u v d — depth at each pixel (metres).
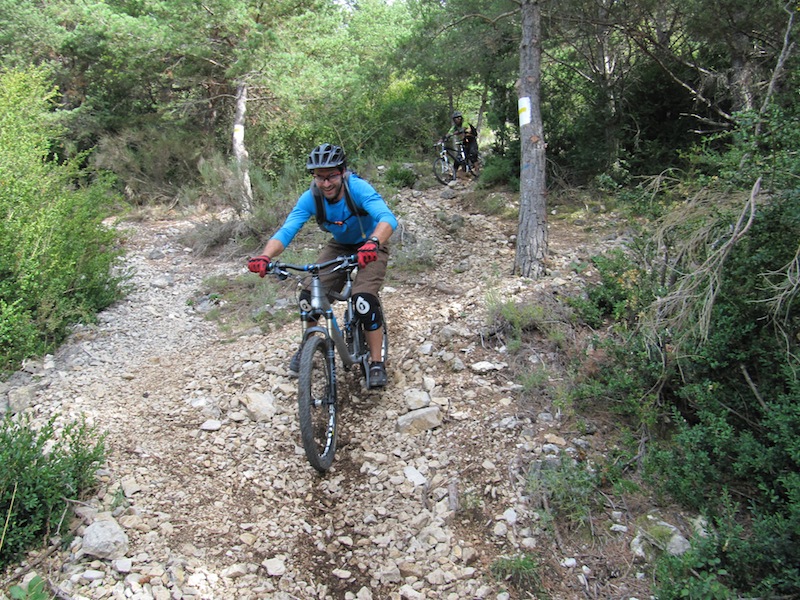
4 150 6.66
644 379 4.20
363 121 13.72
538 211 6.45
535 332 5.15
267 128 13.42
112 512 3.40
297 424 4.36
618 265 5.32
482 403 4.40
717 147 8.71
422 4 11.57
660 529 3.30
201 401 4.60
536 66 6.68
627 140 10.42
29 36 12.85
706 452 3.51
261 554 3.27
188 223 10.36
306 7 12.88
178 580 3.00
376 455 4.04
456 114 11.80
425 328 5.48
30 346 5.32
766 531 2.96
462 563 3.23
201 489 3.68
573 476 3.61
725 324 3.85
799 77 5.21
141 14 13.59
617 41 10.86
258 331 5.94
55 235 6.06
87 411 4.46
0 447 3.27
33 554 3.11
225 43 12.34
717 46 9.33
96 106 13.67
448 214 9.20
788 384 3.57
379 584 3.15
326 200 4.09
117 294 6.84
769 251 3.60
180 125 13.20
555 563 3.23
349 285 4.32
